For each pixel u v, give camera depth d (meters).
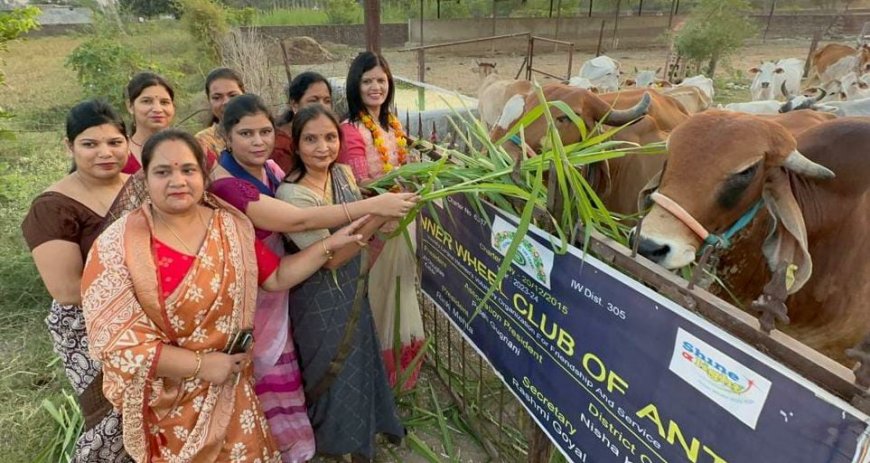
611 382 1.74
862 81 8.89
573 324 1.88
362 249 2.46
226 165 2.27
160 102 3.06
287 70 9.53
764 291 1.22
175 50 14.73
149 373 1.88
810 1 28.56
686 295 1.42
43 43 18.84
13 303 4.16
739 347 1.25
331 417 2.54
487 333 2.57
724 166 2.07
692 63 15.89
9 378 3.43
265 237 2.33
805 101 4.70
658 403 1.54
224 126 2.21
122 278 1.85
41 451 2.89
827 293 2.25
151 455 2.09
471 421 3.04
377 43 7.25
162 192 1.85
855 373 1.06
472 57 20.42
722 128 2.12
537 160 2.15
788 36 24.77
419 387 3.39
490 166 2.38
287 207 2.15
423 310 4.03
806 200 2.20
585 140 2.22
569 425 2.01
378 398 2.74
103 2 14.43
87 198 2.25
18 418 3.11
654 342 1.52
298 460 2.57
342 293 2.40
